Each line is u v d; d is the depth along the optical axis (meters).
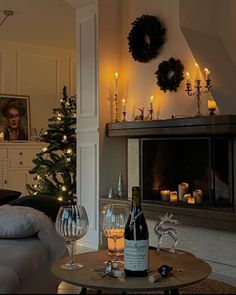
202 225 4.07
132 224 1.92
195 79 4.46
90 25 5.23
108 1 5.22
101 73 5.15
